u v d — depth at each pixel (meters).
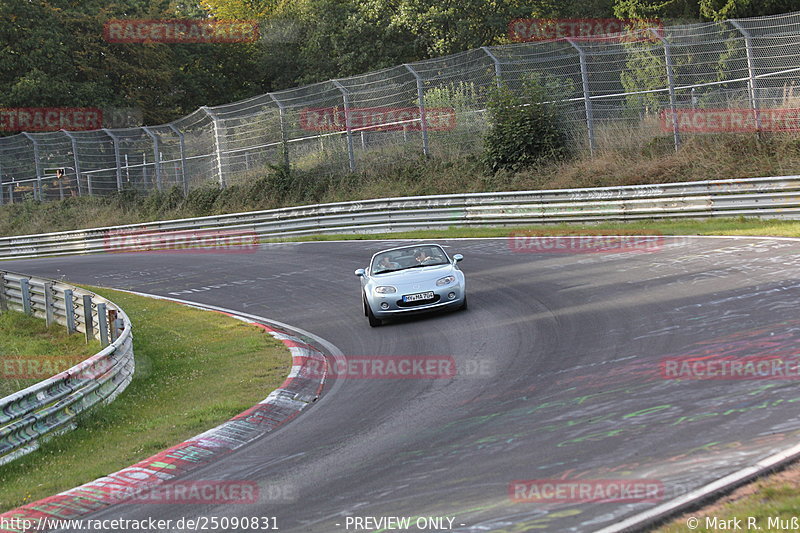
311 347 28.45
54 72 111.06
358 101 67.94
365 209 60.88
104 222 82.12
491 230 53.38
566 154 59.62
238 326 33.94
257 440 18.31
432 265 31.31
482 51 64.94
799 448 12.20
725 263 31.48
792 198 41.59
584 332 23.80
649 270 32.47
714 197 44.59
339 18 114.56
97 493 15.60
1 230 87.69
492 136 62.19
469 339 25.48
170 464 17.02
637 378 18.00
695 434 13.72
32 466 18.48
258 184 73.94
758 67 50.81
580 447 13.98
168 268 55.53
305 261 50.53
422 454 14.97
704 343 20.31
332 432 17.73
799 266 28.58
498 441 15.05
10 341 37.75
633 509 10.96
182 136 80.31
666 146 54.31
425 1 102.69
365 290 30.64
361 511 12.49
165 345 32.12
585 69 57.59
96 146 87.19
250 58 140.12
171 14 133.38
